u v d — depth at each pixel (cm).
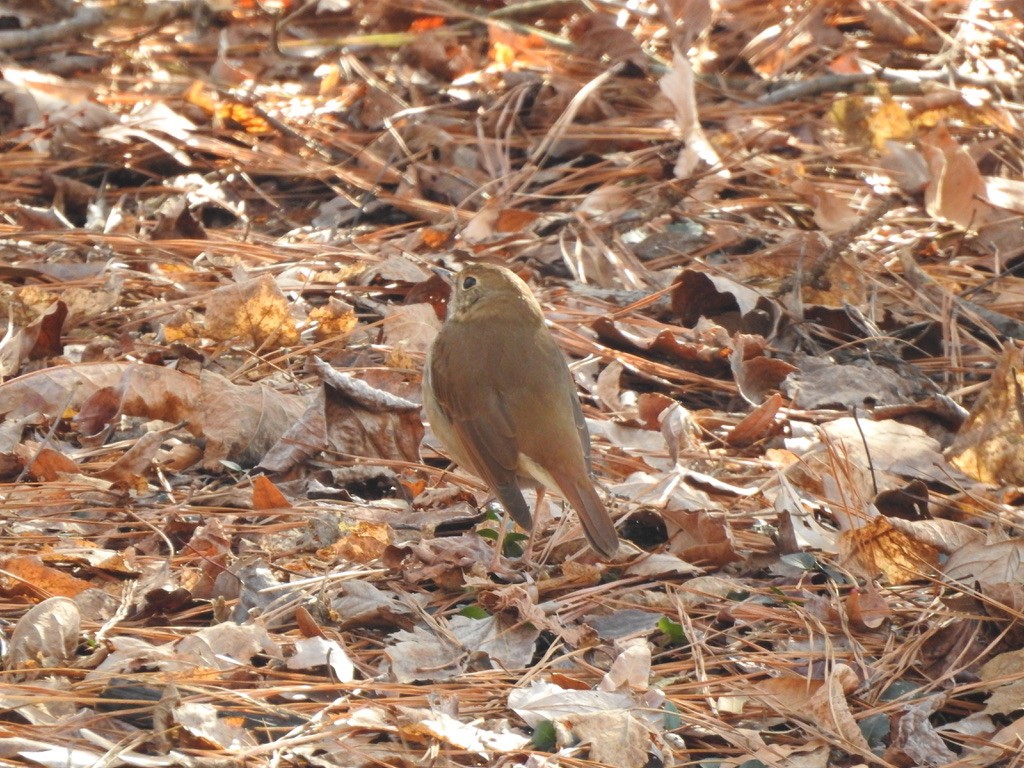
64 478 976
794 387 1194
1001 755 739
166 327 1171
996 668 813
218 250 1361
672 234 1440
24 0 1828
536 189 1546
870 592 884
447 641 819
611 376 1159
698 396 1206
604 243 1426
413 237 1407
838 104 1645
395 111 1669
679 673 812
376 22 1914
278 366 1170
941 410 1151
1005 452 1070
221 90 1661
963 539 927
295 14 1859
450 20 1928
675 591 898
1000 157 1591
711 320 1295
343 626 827
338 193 1512
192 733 670
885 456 1077
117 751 655
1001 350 1278
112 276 1251
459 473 1073
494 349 938
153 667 748
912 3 1933
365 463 1035
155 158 1541
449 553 902
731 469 1074
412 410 1052
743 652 834
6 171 1498
